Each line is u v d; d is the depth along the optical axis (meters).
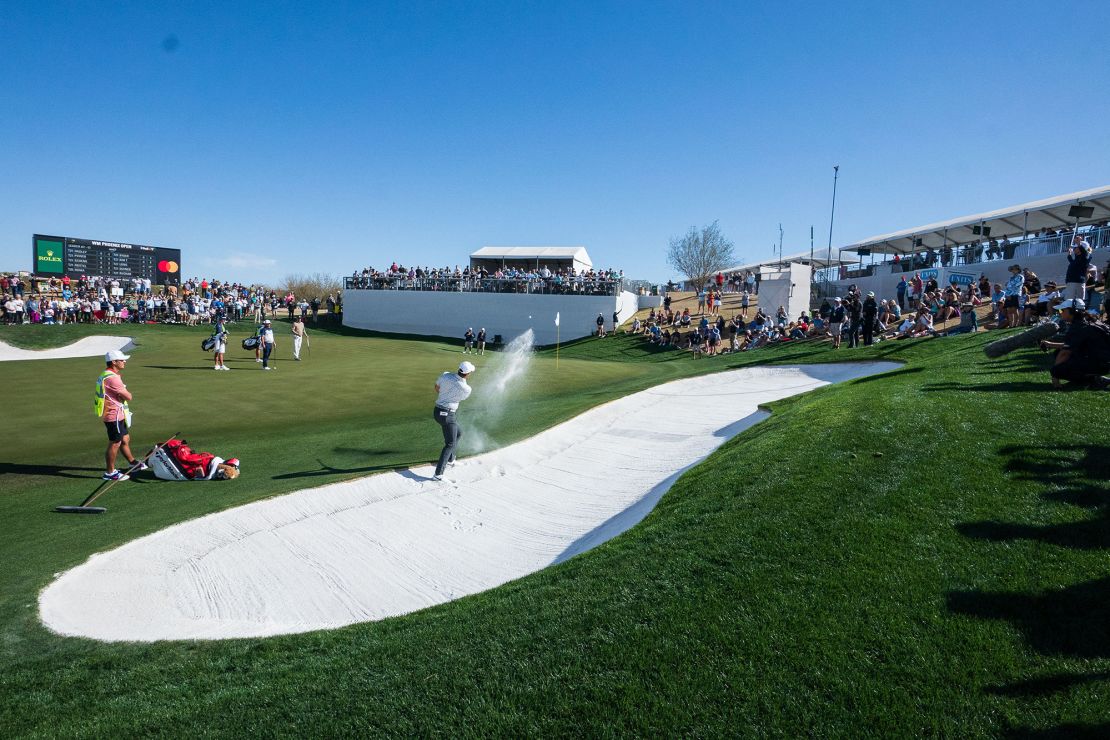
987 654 4.16
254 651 5.27
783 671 4.12
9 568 6.93
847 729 3.65
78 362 24.83
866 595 4.88
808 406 12.09
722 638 4.50
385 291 52.78
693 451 12.75
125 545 7.55
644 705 3.93
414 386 20.48
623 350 39.75
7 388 18.31
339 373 22.97
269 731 3.95
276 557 7.84
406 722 3.96
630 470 11.90
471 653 4.68
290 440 13.02
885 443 8.34
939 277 31.48
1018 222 34.03
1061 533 5.59
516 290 49.66
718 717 3.80
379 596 7.24
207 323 45.09
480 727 3.86
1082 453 7.28
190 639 5.71
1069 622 4.41
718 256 69.12
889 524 6.01
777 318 32.03
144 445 12.61
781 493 7.04
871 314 22.55
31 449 12.21
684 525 6.77
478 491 10.45
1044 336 12.02
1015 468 7.07
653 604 5.05
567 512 10.02
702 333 33.75
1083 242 16.02
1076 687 3.82
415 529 8.97
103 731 4.06
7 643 5.46
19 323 35.50
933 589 4.90
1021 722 3.60
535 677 4.29
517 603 5.46
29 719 4.30
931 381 11.96
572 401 17.94
